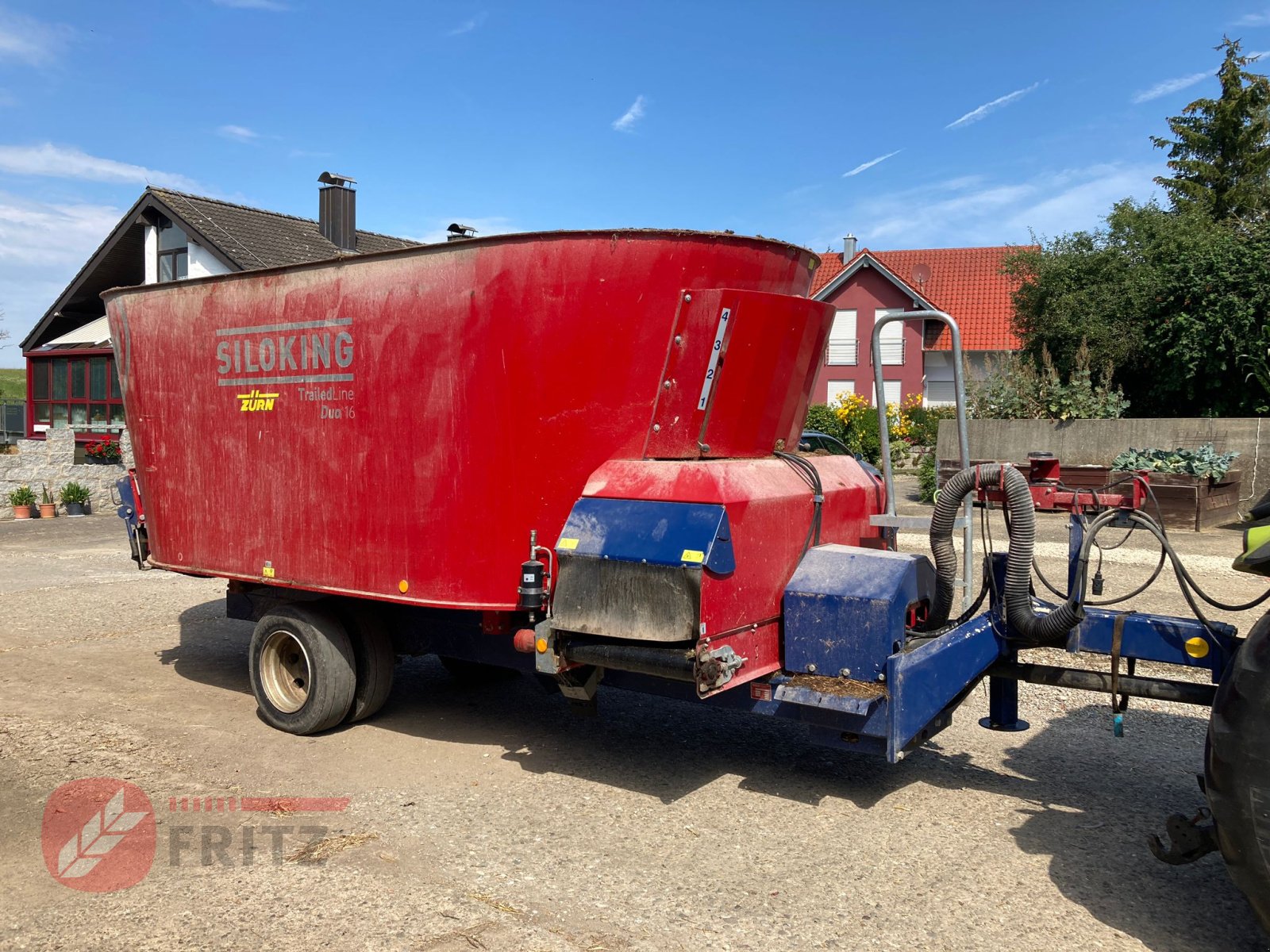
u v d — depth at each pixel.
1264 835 3.02
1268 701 3.04
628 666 4.48
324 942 3.40
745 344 4.87
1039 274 24.36
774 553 4.77
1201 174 34.75
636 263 4.64
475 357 4.85
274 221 25.45
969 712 6.28
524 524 4.88
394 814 4.59
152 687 6.91
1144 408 21.22
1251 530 3.67
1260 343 18.00
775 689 4.58
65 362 26.52
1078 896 3.78
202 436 6.22
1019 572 4.46
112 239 24.73
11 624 9.05
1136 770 5.22
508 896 3.76
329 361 5.45
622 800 4.80
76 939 3.43
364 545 5.36
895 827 4.45
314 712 5.68
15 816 4.56
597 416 4.79
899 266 41.12
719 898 3.75
